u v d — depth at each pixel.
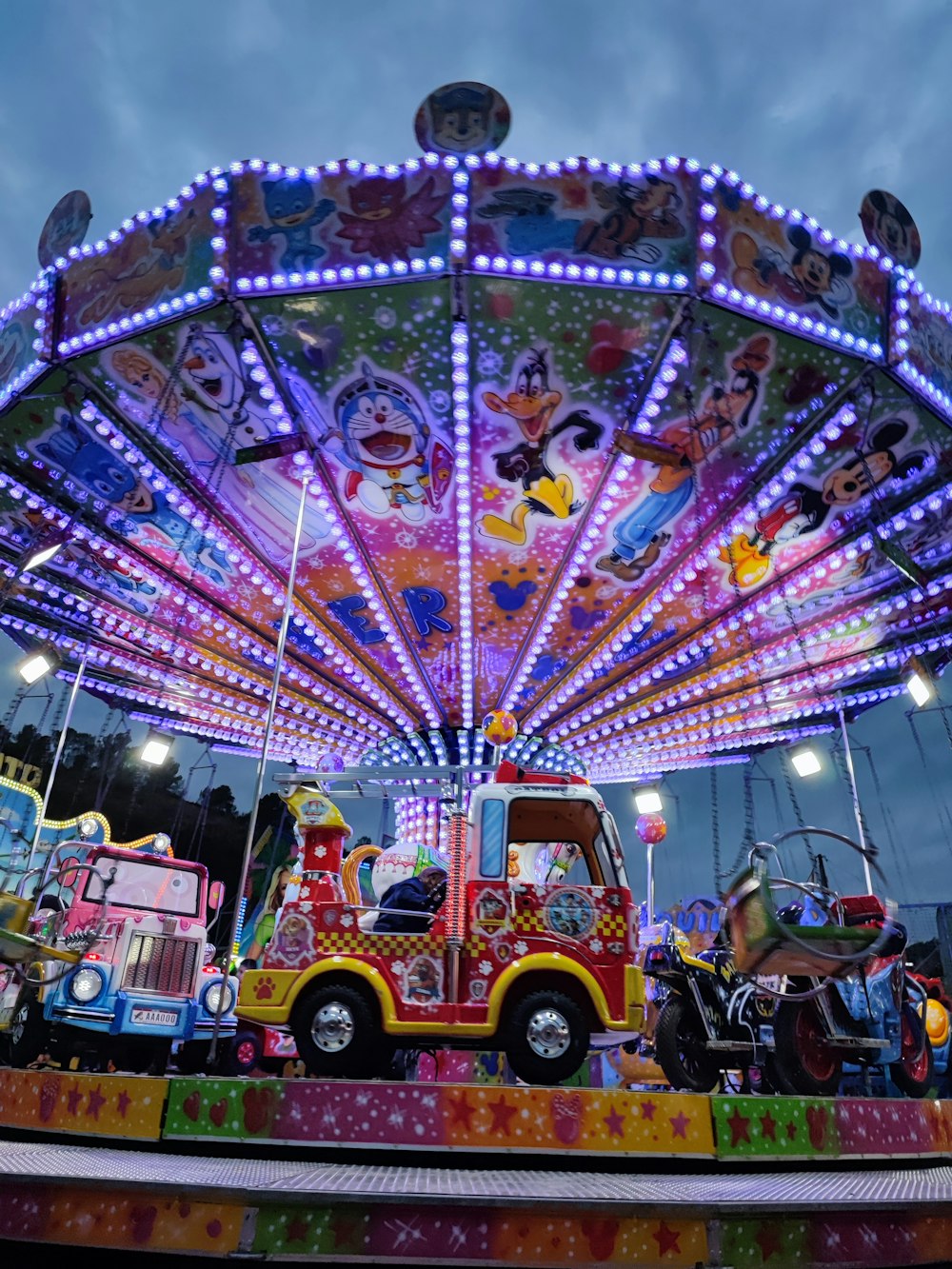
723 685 17.64
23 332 11.23
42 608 16.33
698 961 6.44
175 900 9.10
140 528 13.73
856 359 10.27
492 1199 3.02
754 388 10.62
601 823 5.88
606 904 5.38
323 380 10.61
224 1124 3.99
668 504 12.27
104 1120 4.23
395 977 5.23
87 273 10.48
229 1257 2.98
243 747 21.64
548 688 15.73
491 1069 8.13
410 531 12.95
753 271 9.48
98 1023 8.05
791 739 21.02
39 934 8.02
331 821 6.13
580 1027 5.04
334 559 13.54
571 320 9.73
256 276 9.32
